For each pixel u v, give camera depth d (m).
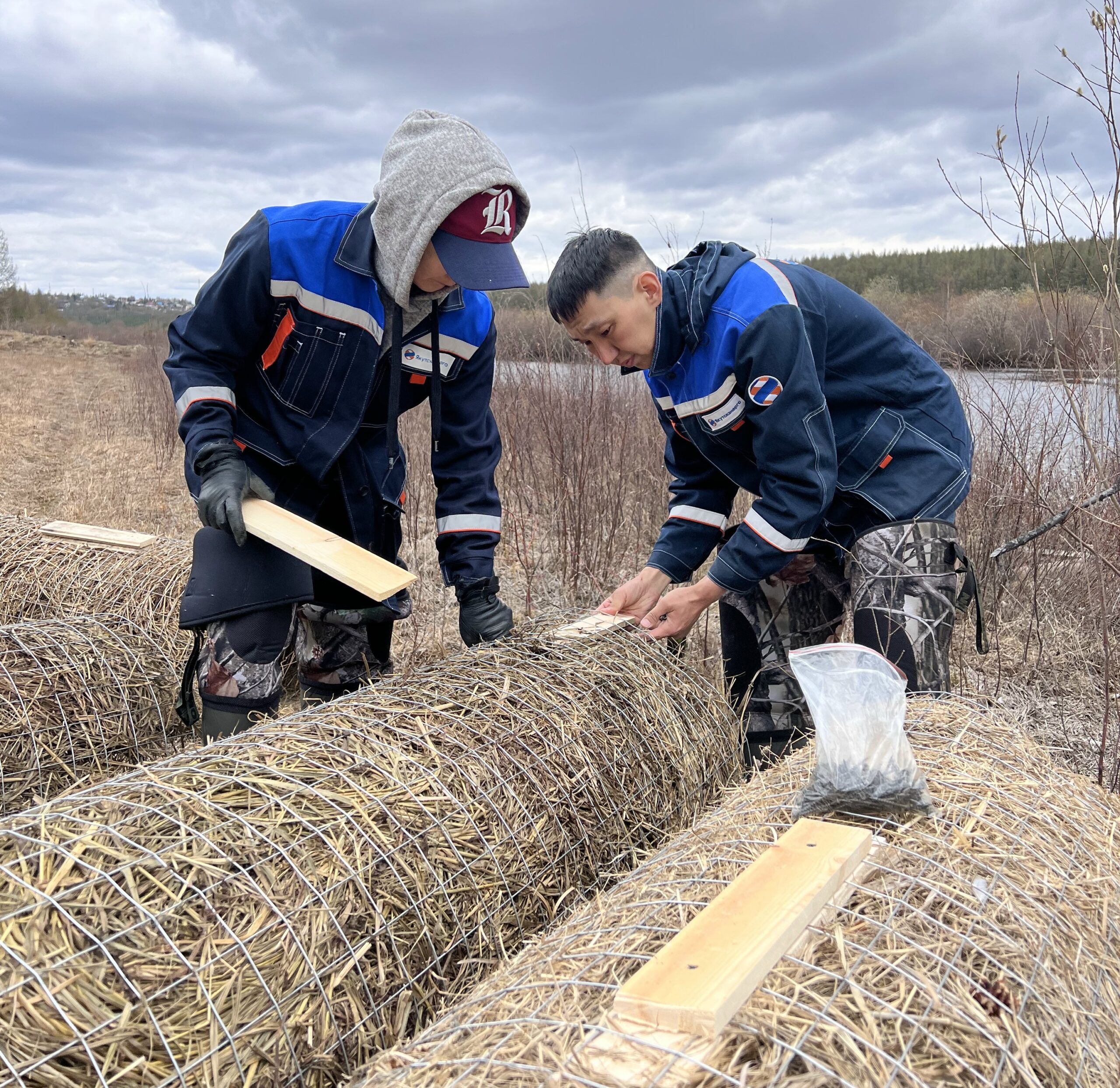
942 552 2.40
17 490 8.58
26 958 1.30
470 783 1.91
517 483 6.16
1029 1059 1.11
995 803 1.63
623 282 2.24
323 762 1.84
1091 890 1.49
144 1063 1.29
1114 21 2.20
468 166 2.11
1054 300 2.64
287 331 2.32
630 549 5.71
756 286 2.23
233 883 1.51
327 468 2.45
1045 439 4.06
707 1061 1.02
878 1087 1.01
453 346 2.60
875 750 1.61
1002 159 2.53
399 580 2.03
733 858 1.52
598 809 2.11
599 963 1.29
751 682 2.95
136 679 2.93
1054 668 3.82
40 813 1.60
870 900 1.34
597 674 2.41
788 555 2.33
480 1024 1.23
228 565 2.28
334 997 1.51
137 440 12.81
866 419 2.46
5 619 3.48
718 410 2.34
